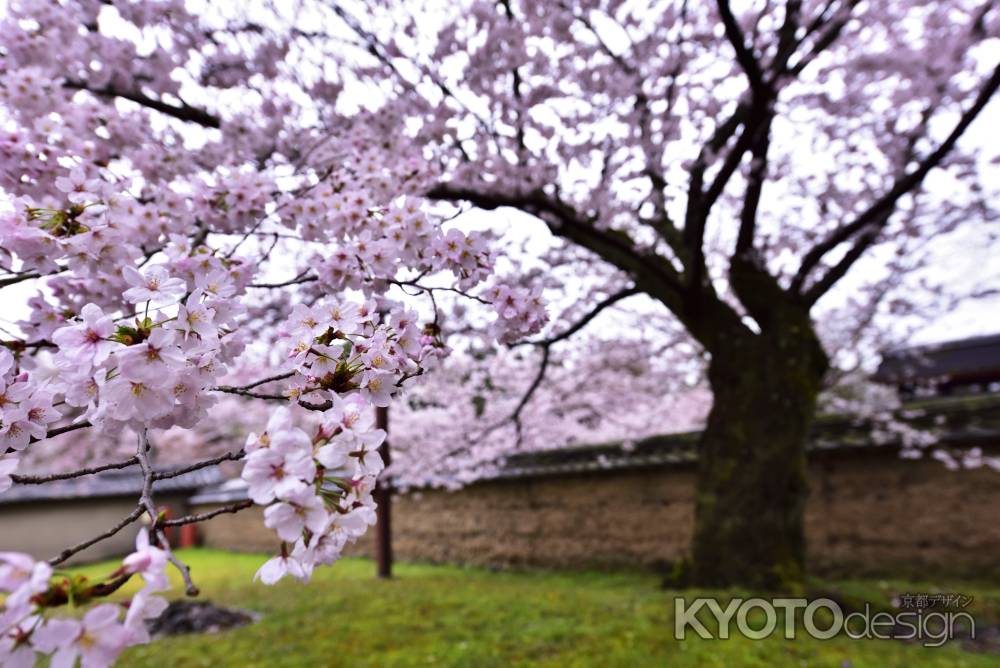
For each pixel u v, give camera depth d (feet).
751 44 16.58
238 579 30.96
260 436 3.32
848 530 23.61
